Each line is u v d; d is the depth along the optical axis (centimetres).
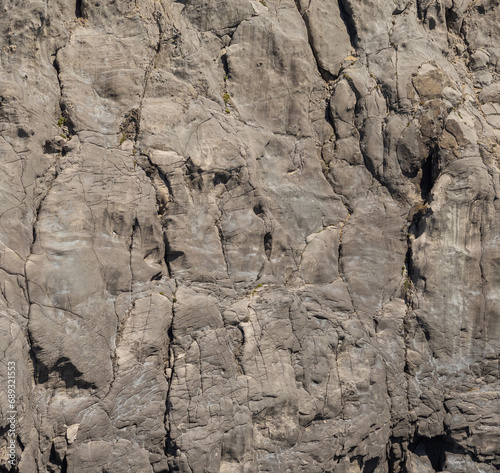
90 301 780
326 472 851
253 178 871
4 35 804
